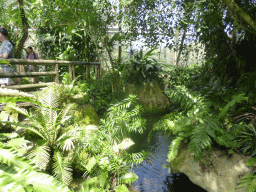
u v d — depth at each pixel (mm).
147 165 3623
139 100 7434
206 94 3842
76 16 5344
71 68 6297
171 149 2938
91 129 4051
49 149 3594
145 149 4188
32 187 1243
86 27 6238
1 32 4504
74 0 4844
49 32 8953
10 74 4148
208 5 4152
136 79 7887
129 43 7145
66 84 6062
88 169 3219
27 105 4148
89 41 8906
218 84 4496
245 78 3930
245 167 2484
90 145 3619
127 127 4105
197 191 2887
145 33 6605
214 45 5012
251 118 3049
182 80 8180
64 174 3000
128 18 6270
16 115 3826
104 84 7156
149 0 5676
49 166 3420
